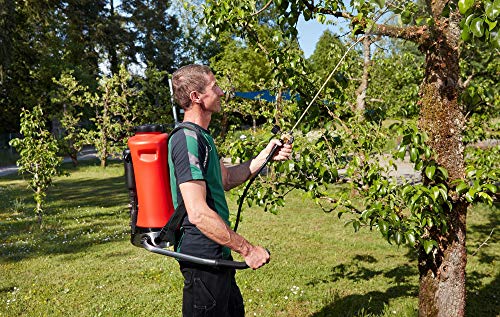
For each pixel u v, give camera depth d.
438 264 3.16
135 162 2.33
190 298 2.33
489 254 6.25
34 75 21.94
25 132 8.59
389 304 4.50
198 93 2.33
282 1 3.21
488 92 3.04
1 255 6.52
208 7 3.78
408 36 2.95
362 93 8.98
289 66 3.40
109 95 16.16
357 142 3.62
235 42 15.97
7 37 19.56
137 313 4.34
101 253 6.51
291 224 8.20
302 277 5.35
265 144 3.44
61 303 4.62
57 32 28.53
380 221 2.89
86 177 17.11
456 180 2.82
